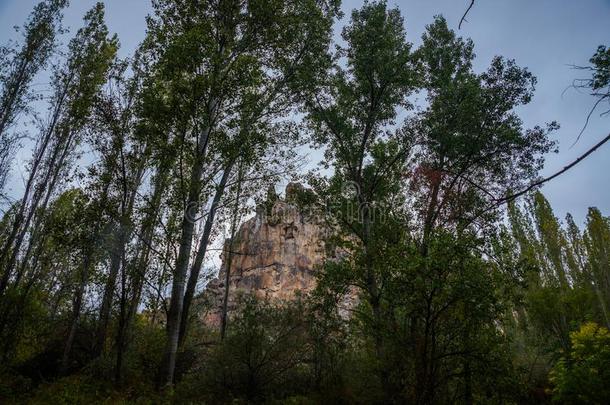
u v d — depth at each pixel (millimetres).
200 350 16391
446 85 18297
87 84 19500
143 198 13766
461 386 12469
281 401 12211
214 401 12008
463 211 13758
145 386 12977
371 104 17828
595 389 14227
